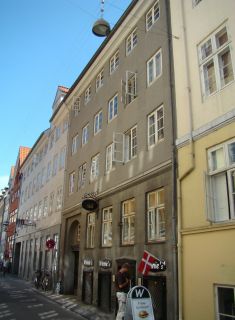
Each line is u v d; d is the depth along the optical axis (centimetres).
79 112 2669
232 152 1069
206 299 1052
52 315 1517
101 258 1842
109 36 2116
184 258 1167
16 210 5338
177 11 1458
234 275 970
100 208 1956
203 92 1230
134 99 1755
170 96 1419
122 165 1767
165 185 1362
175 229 1245
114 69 2091
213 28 1230
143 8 1808
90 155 2275
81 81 2609
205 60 1244
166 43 1523
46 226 3188
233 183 1057
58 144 3194
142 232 1477
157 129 1510
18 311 1580
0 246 6581
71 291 2419
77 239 2452
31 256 3700
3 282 3344
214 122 1136
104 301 1745
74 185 2536
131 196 1630
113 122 1973
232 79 1126
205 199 1109
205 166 1150
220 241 1036
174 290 1189
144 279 1405
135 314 984
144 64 1712
